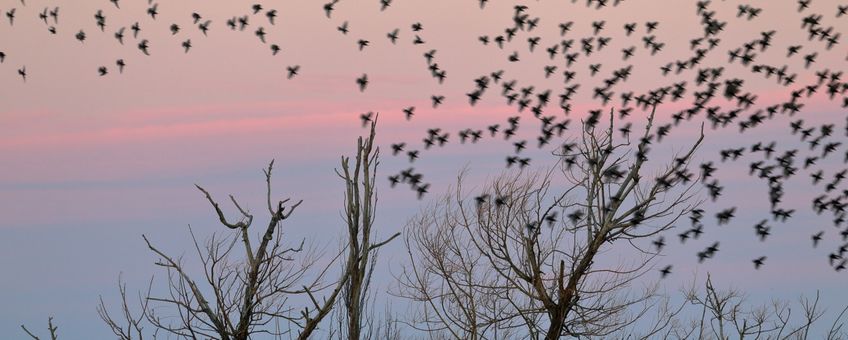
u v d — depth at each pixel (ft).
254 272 51.52
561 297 63.82
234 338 50.83
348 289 54.29
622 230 65.46
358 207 54.75
